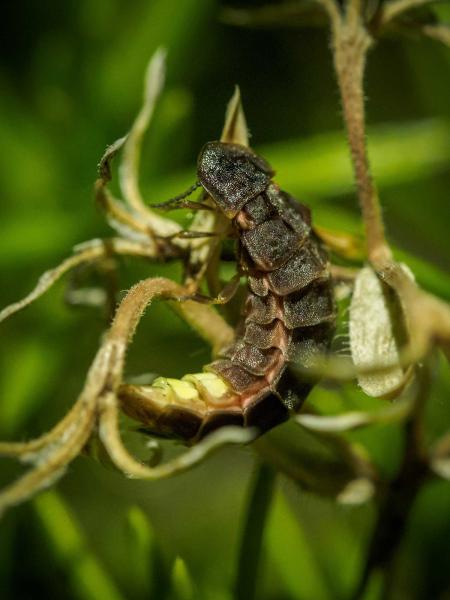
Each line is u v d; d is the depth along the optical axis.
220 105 0.12
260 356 0.07
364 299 0.07
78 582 0.08
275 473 0.08
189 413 0.07
